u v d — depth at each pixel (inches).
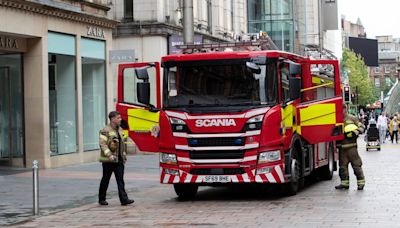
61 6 968.9
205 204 568.1
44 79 937.5
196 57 581.6
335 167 832.9
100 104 1107.9
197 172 572.1
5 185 737.0
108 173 577.6
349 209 503.8
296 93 572.4
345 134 647.8
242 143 562.6
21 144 948.0
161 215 503.8
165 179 582.2
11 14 867.4
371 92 4758.9
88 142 1077.1
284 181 573.6
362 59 4717.0
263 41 614.2
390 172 853.8
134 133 613.3
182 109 576.7
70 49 1013.8
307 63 649.0
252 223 447.8
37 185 525.3
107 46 1119.6
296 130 616.7
